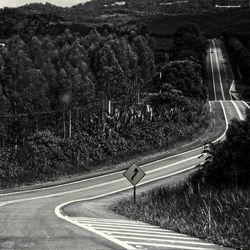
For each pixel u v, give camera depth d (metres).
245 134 26.92
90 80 77.75
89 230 13.41
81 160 53.91
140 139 61.66
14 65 76.62
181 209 19.42
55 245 10.55
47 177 49.47
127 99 76.88
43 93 68.12
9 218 18.69
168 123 67.31
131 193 40.31
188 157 57.69
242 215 14.41
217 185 27.08
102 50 90.25
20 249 10.02
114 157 56.69
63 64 88.69
